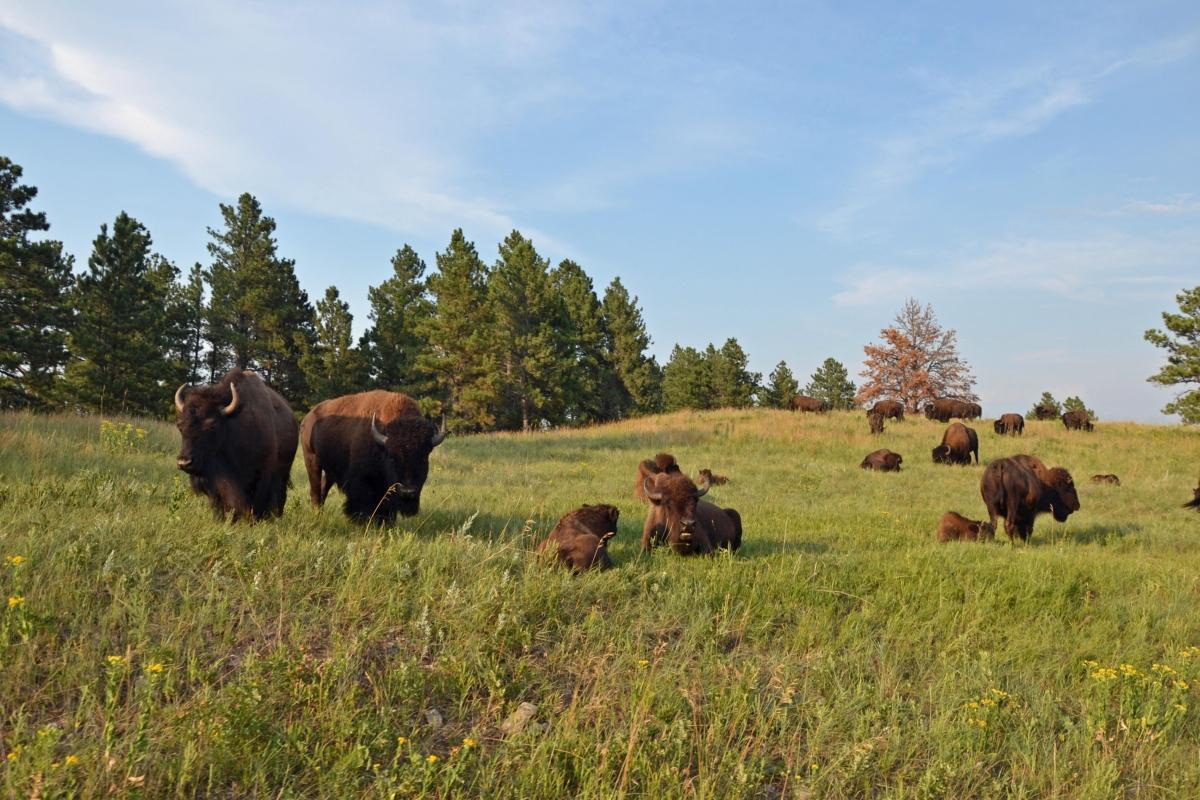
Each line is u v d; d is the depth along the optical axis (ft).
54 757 11.96
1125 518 51.37
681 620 21.25
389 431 29.53
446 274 161.79
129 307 126.62
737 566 26.40
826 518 42.27
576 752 13.78
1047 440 98.58
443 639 17.66
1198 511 55.77
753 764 14.33
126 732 12.62
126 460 41.47
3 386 109.81
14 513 22.76
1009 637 22.79
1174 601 26.86
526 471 60.70
